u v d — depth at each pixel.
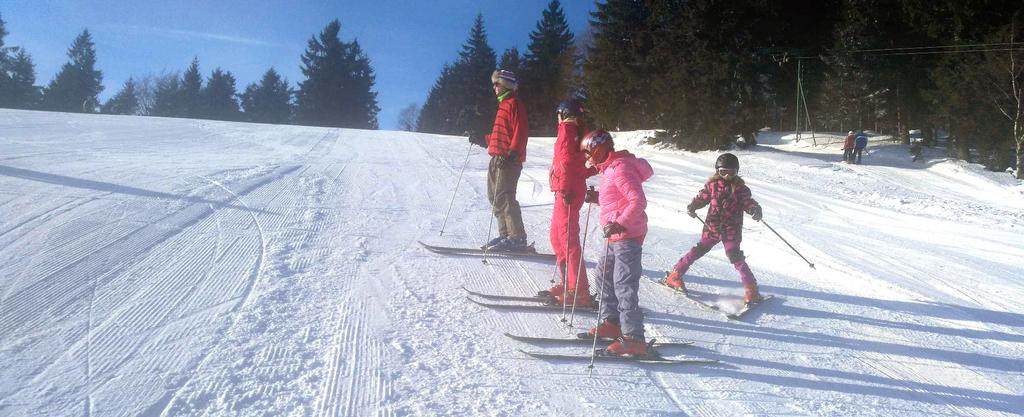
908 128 32.50
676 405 3.49
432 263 5.79
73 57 81.31
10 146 11.49
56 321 3.90
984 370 4.22
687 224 9.19
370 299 4.73
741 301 5.42
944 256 8.36
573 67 67.75
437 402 3.30
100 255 5.14
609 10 43.19
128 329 3.86
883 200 15.05
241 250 5.65
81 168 9.16
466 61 79.56
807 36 33.97
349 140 20.48
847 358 4.30
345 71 80.38
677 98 29.03
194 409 3.06
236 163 11.56
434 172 12.81
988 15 26.59
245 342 3.81
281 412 3.09
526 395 3.46
